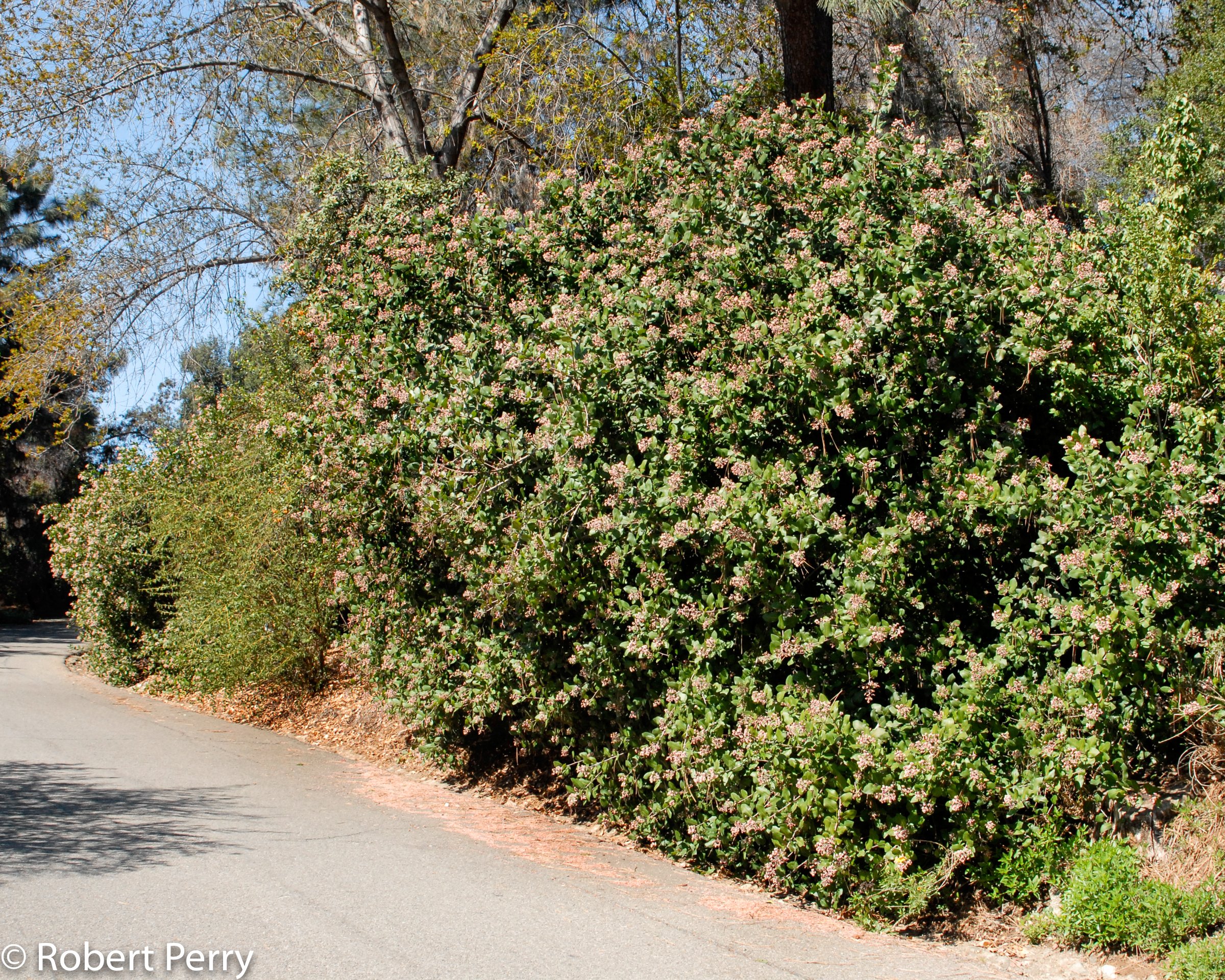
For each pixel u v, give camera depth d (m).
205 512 12.98
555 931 4.75
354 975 4.05
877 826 5.29
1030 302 6.18
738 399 6.23
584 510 6.47
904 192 6.64
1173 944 4.36
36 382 16.47
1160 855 4.81
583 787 7.12
